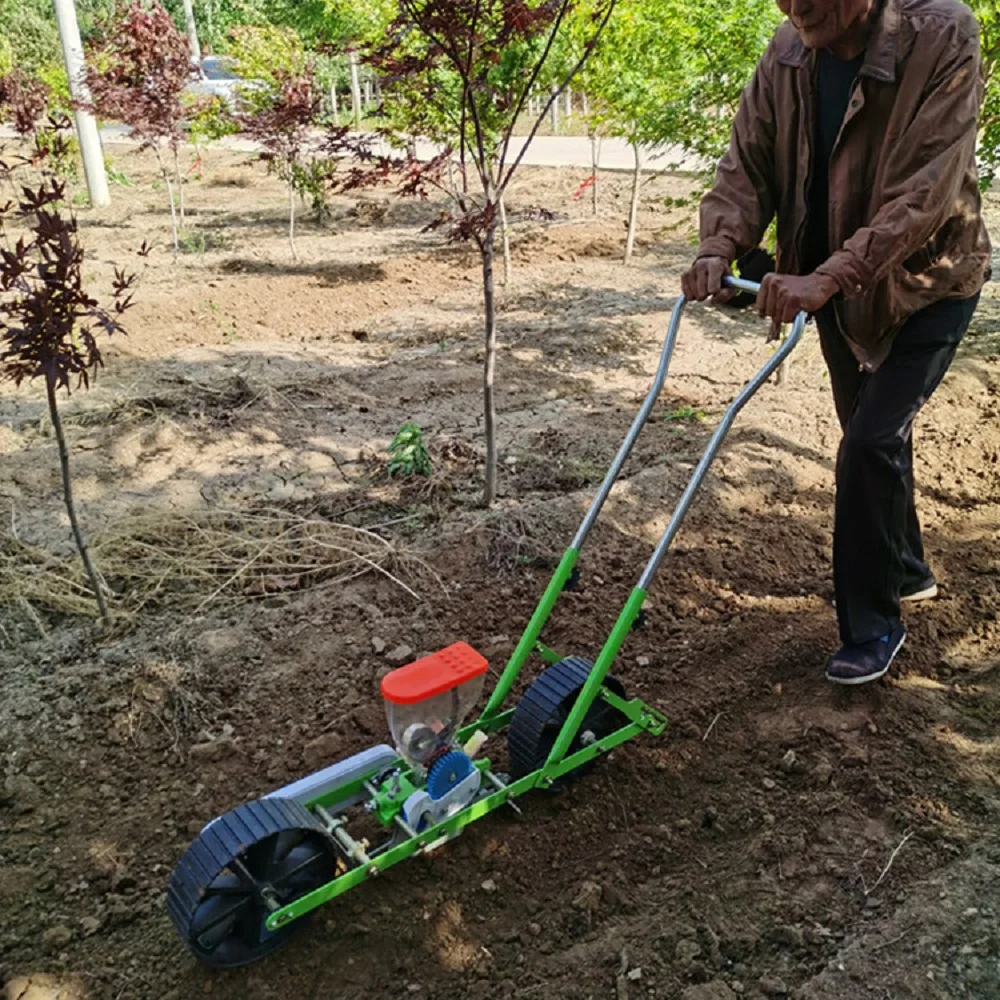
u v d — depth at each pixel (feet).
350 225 39.58
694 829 9.68
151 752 10.67
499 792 9.08
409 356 23.35
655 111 21.36
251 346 24.06
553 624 12.74
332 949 8.40
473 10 12.75
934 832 9.32
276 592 13.58
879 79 9.43
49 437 18.21
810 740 10.64
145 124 34.58
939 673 11.87
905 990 7.66
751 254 11.98
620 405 19.95
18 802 9.96
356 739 10.73
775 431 17.97
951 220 10.17
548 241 34.22
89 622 12.92
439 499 15.92
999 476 16.55
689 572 13.87
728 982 8.02
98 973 8.22
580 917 8.73
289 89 32.48
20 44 70.59
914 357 10.69
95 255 34.09
